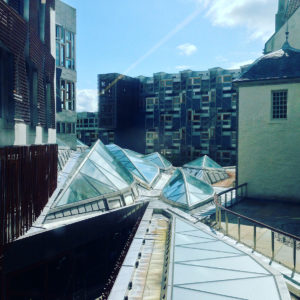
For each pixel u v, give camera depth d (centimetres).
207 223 1414
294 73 1870
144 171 2642
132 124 6931
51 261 1084
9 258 881
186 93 6334
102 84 6681
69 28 3247
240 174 2070
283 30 2677
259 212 1669
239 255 716
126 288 622
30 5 1048
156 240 980
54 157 1501
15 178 835
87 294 1305
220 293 529
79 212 1385
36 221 1103
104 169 1864
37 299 1018
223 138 6028
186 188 1855
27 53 1046
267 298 512
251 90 2014
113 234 1491
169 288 548
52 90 1479
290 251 1030
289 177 1927
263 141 1994
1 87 834
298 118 1880
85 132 7875
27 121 986
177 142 6488
